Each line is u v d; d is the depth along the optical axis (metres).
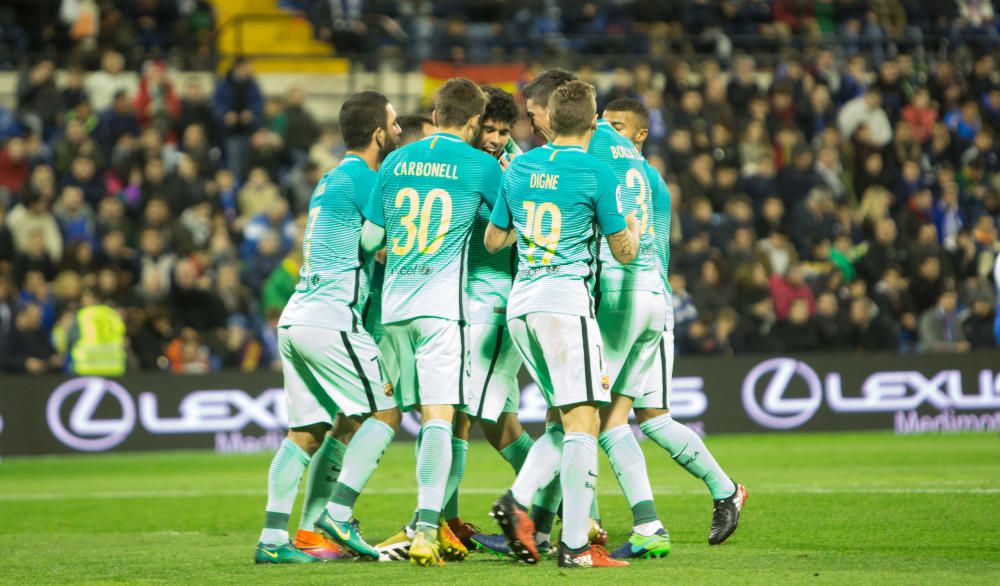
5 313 50.56
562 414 20.83
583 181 20.70
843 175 63.41
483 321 23.05
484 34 70.38
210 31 70.88
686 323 52.59
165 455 48.81
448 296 21.78
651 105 62.06
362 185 22.42
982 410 52.41
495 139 23.73
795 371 52.03
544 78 23.14
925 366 52.41
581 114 20.91
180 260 52.72
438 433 21.38
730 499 23.69
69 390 48.56
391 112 23.17
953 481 33.66
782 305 54.69
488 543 22.98
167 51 70.19
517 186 21.12
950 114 68.19
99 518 31.88
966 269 59.97
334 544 22.52
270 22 74.44
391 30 71.88
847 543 23.77
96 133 60.03
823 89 66.44
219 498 35.44
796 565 20.78
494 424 23.92
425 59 65.69
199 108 61.47
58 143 59.59
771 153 63.28
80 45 67.94
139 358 51.47
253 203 58.50
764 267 56.66
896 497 30.36
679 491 33.22
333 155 62.09
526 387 50.06
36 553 25.11
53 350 50.22
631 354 22.27
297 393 22.53
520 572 20.14
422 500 21.27
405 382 22.41
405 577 19.84
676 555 22.27
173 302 52.59
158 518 31.61
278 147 60.91
